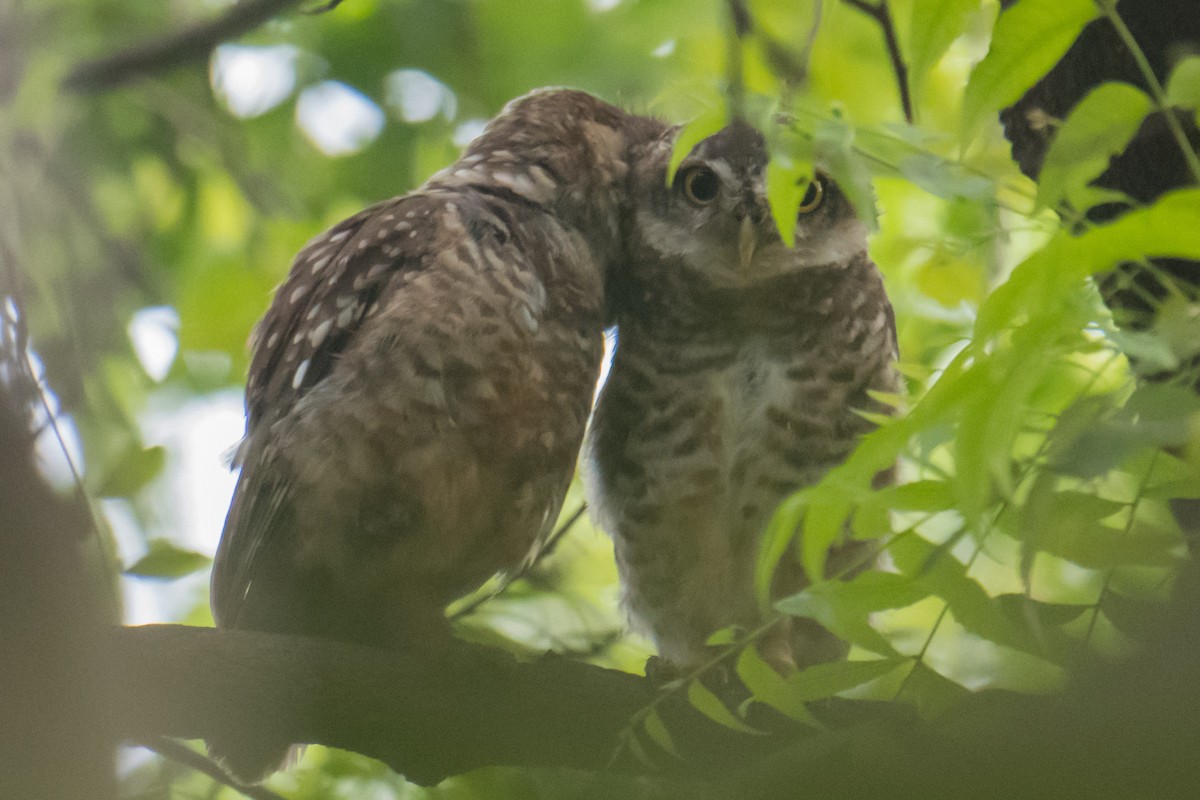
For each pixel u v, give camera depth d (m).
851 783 5.23
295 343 8.03
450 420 7.53
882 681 6.62
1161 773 4.38
